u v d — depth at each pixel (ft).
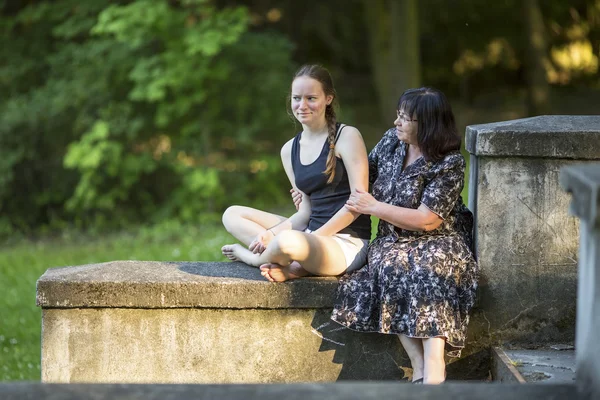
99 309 26.21
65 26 84.99
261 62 83.10
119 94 82.89
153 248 68.85
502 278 26.61
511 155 25.91
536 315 26.71
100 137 78.74
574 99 118.62
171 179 83.71
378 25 107.34
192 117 82.33
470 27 126.11
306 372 26.73
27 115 83.41
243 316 26.43
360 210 25.85
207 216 78.28
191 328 26.43
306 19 124.57
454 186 25.76
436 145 25.76
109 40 81.10
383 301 25.26
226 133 82.74
